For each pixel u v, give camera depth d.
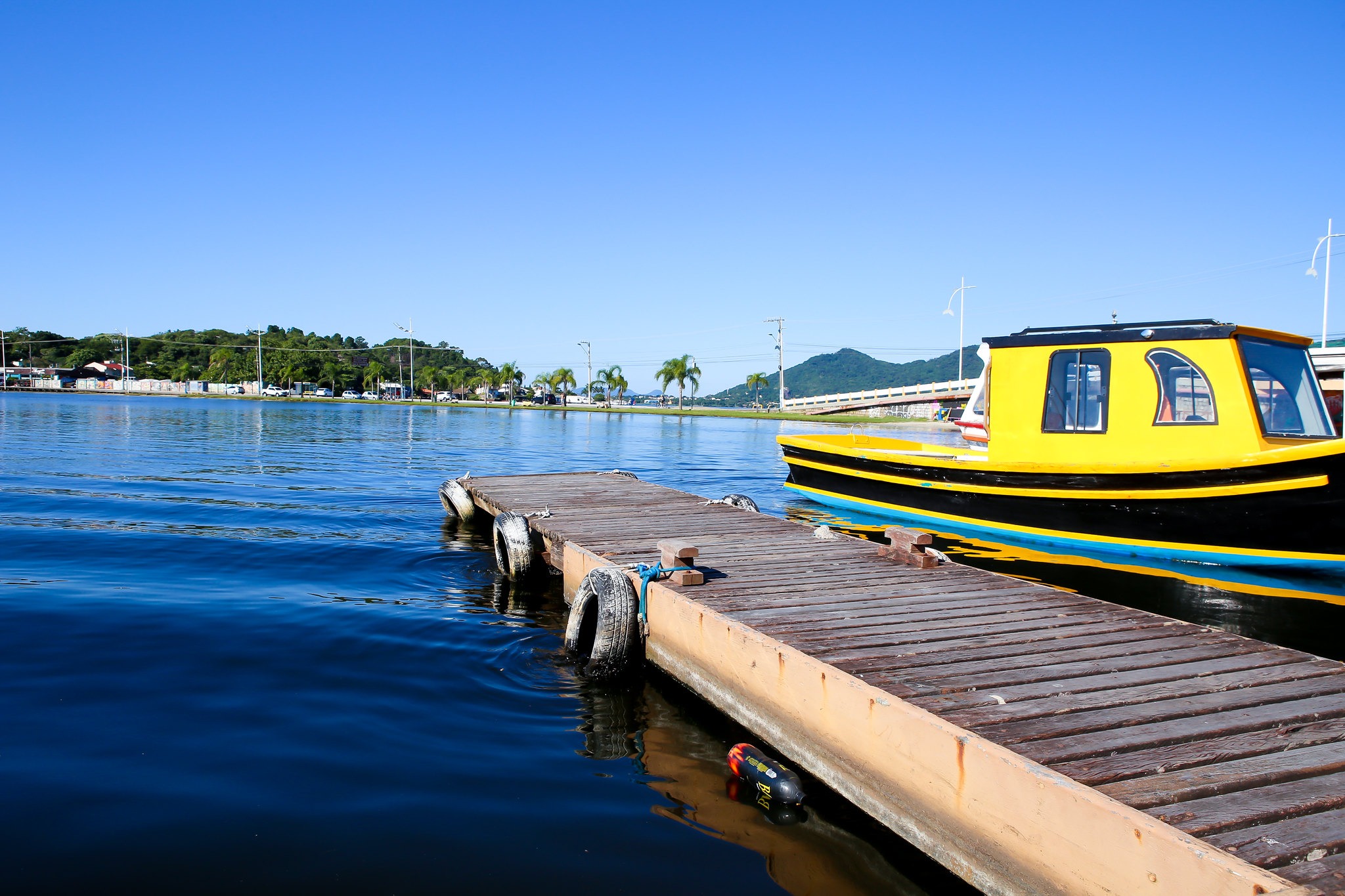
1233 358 10.58
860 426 59.28
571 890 3.96
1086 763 3.84
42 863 3.97
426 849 4.27
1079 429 11.84
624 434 46.44
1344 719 4.38
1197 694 4.72
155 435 35.78
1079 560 11.39
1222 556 10.40
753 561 8.34
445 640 7.88
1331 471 9.19
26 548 11.25
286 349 130.88
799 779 4.93
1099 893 3.38
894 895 4.02
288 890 3.85
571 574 9.27
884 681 4.88
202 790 4.77
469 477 16.08
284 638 7.70
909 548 8.13
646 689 6.81
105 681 6.45
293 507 16.00
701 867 4.21
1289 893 2.74
